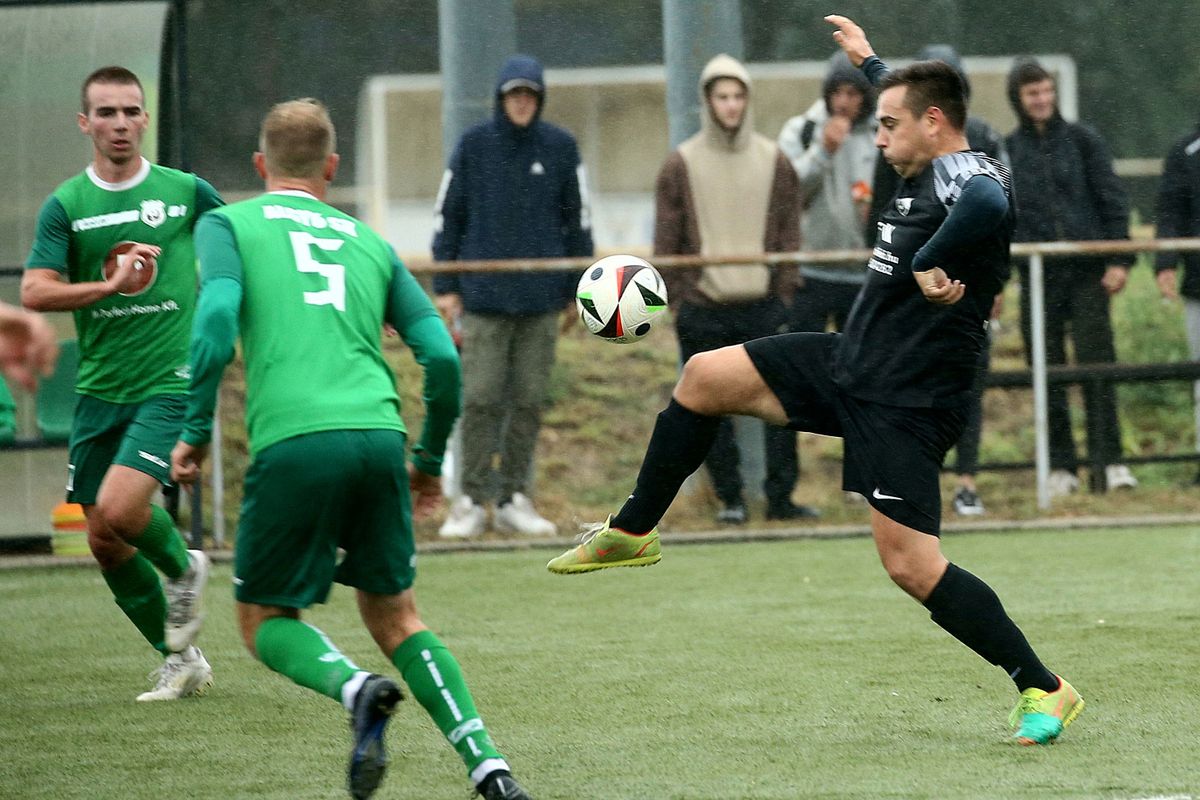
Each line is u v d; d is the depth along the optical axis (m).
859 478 15.79
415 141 72.19
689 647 21.36
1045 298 34.38
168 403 18.77
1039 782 13.94
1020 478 35.50
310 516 13.12
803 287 33.03
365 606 13.84
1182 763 14.59
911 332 15.55
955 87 15.63
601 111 70.69
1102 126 79.06
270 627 13.27
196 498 30.94
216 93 73.38
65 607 26.31
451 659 13.51
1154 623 22.31
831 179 34.28
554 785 14.32
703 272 32.75
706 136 33.59
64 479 32.97
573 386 39.00
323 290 13.60
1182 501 34.91
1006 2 77.94
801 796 13.67
